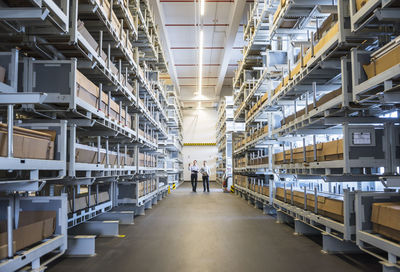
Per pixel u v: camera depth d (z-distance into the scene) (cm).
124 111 548
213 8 1157
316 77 478
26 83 316
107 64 441
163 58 1005
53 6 268
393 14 269
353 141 337
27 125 302
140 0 721
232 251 387
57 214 302
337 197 417
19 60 318
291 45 610
